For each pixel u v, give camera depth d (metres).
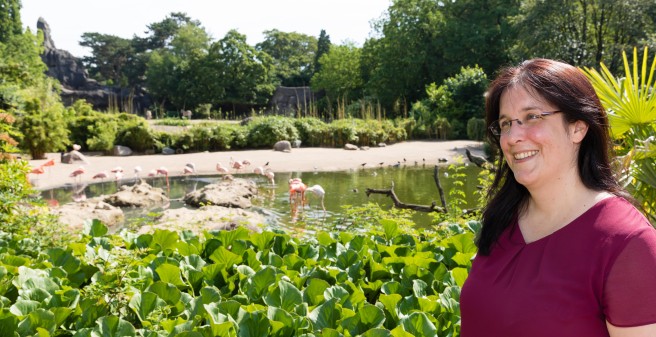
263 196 13.16
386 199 12.30
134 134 24.05
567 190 1.42
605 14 28.81
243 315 2.36
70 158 20.00
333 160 21.05
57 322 2.41
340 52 53.34
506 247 1.48
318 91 57.53
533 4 29.08
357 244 3.74
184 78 60.44
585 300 1.26
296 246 3.66
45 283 2.79
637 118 3.31
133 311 2.60
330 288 2.60
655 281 1.20
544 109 1.42
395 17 41.22
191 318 2.46
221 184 13.03
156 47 77.06
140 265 3.07
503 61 38.75
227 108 60.25
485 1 40.38
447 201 11.79
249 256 3.29
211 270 3.05
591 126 1.43
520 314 1.33
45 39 69.75
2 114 7.12
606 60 27.27
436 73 40.28
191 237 4.00
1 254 3.44
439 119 30.20
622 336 1.22
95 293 2.59
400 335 2.11
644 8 25.69
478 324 1.44
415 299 2.56
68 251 3.42
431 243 3.75
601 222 1.31
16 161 6.32
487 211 1.57
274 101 58.53
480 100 31.14
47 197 13.40
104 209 10.21
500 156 1.65
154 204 12.19
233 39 58.59
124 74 73.81
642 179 3.11
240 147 25.97
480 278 1.48
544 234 1.42
